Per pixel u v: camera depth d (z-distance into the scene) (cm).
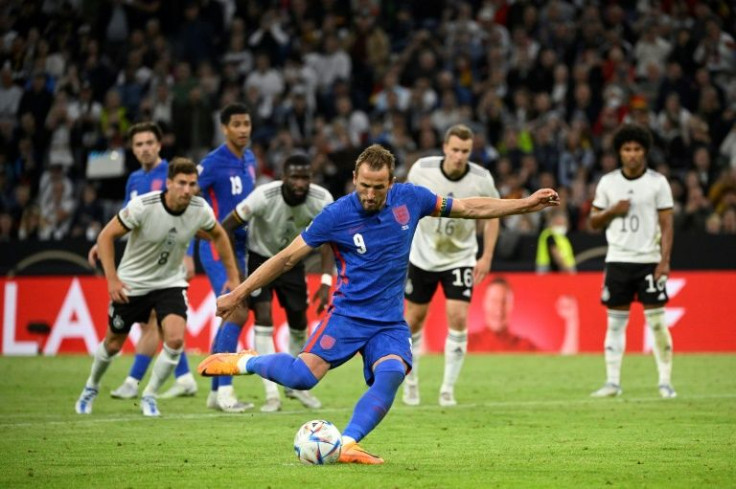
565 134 6531
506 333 5225
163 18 7769
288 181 3231
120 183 5634
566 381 4106
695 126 6562
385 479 2034
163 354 3120
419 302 3512
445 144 3419
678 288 5153
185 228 3042
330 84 7425
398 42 7731
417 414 3183
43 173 6938
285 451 2456
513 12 7538
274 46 7506
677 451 2444
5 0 7469
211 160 3488
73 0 7688
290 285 3388
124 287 3102
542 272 5444
